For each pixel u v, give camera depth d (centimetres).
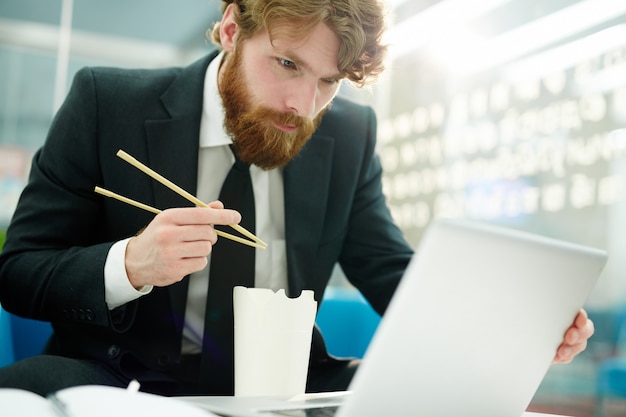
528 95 330
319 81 128
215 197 140
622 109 297
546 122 324
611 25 300
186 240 103
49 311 118
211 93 140
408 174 383
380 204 164
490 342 80
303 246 143
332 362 140
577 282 87
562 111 318
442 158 366
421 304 70
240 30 129
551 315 86
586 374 303
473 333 77
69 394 63
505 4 342
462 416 84
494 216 341
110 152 134
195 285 134
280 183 147
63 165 133
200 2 424
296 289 140
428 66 373
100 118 135
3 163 390
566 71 316
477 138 350
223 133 139
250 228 132
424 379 76
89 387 65
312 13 117
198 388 127
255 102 127
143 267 107
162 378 122
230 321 128
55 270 117
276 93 125
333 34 120
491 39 347
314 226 145
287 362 102
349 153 154
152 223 107
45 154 135
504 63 342
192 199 106
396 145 390
